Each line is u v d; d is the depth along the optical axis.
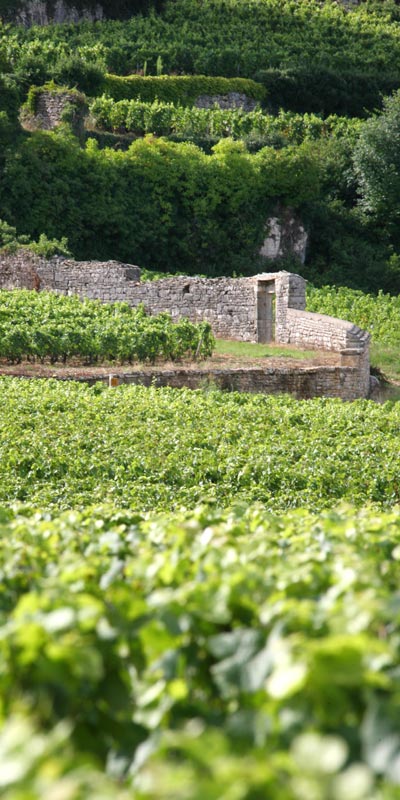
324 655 5.84
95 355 51.88
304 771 4.78
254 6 162.25
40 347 50.38
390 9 179.38
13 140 87.25
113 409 38.41
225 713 6.56
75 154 87.44
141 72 138.38
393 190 104.44
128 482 27.98
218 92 131.50
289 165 96.69
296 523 14.45
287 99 136.88
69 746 5.98
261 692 6.18
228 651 6.65
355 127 123.00
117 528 13.67
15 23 144.12
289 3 165.62
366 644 5.95
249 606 7.54
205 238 94.12
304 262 101.38
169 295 65.62
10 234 75.00
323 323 57.78
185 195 92.94
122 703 6.75
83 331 51.09
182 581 8.91
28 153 84.94
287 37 154.50
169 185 92.06
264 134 116.06
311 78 136.75
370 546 11.79
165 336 52.41
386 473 29.56
